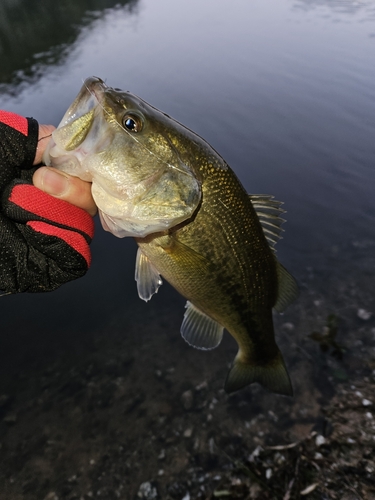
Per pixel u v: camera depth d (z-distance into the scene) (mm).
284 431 515
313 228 865
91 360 637
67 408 571
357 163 1000
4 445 529
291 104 1245
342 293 720
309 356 611
